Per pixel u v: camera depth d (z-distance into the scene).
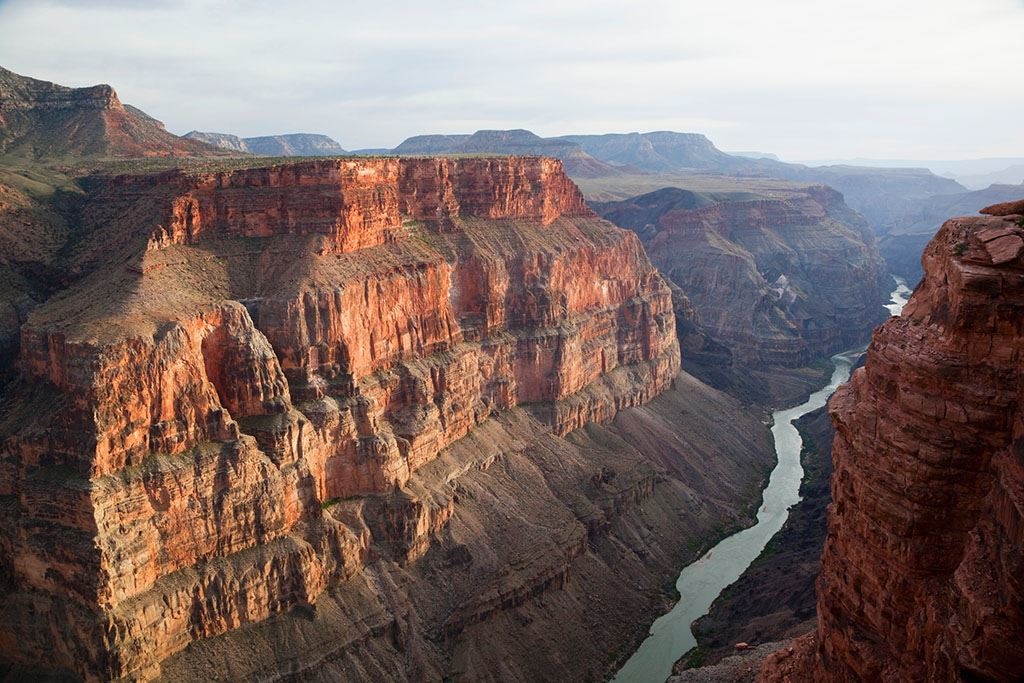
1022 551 35.00
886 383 46.34
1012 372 39.66
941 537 42.12
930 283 46.28
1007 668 35.22
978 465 40.75
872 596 46.41
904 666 43.12
